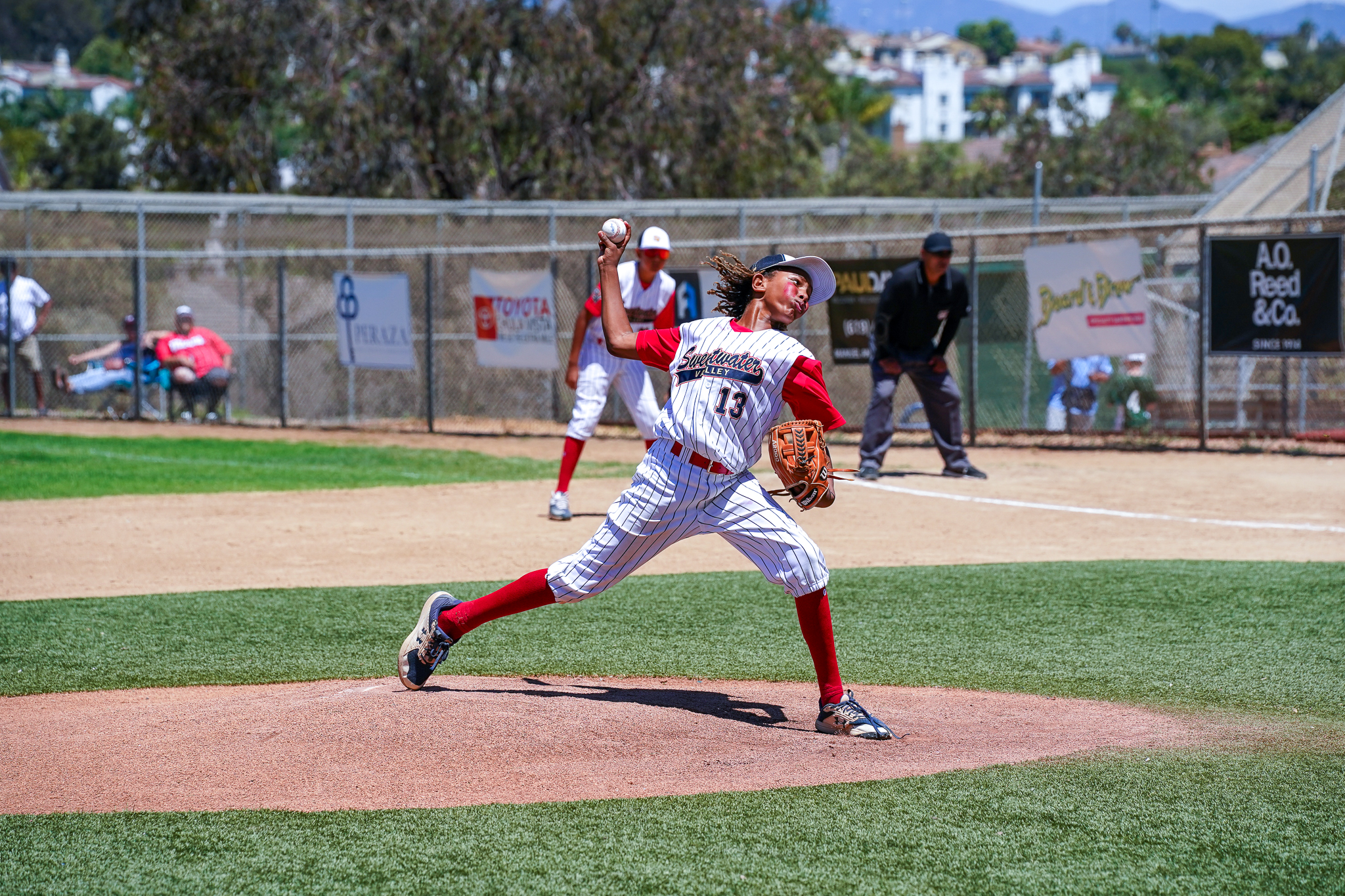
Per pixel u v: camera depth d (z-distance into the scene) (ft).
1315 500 63.36
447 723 26.84
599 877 19.38
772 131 196.24
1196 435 87.81
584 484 73.92
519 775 24.22
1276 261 79.77
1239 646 35.91
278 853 20.42
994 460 82.17
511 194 193.77
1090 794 23.07
